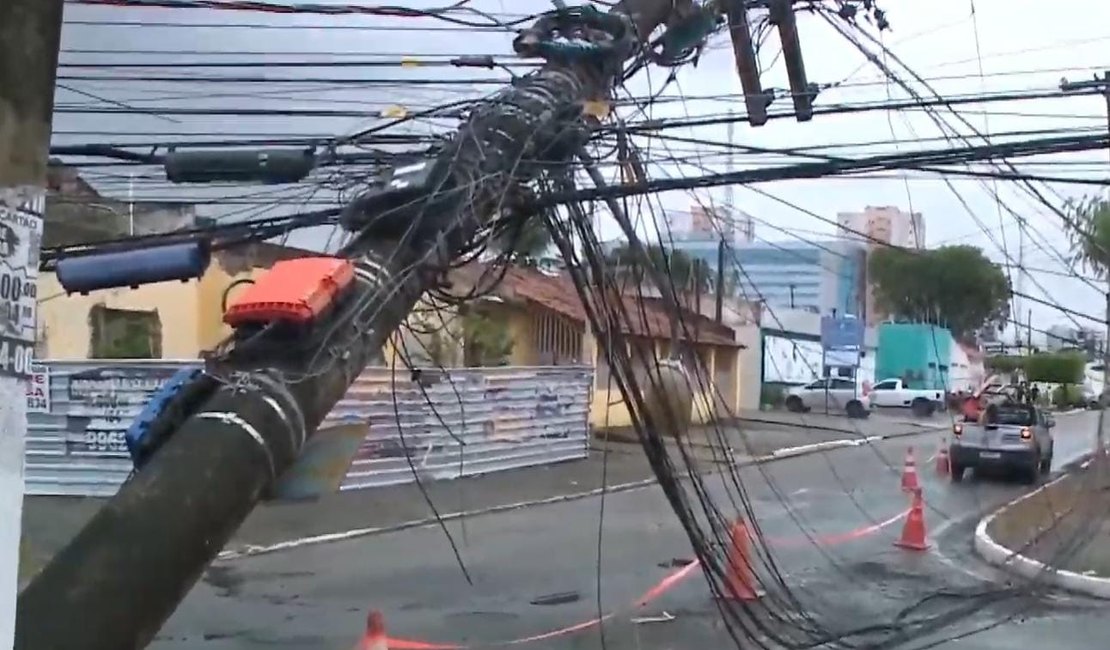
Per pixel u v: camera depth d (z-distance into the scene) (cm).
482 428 2477
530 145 754
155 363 1930
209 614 1209
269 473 491
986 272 2644
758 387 4641
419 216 641
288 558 1545
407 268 628
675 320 867
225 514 467
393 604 1259
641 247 832
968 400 2988
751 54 1079
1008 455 2550
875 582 1380
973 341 4503
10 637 397
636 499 2192
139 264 646
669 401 885
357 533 1736
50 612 412
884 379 4981
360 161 780
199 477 463
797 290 4766
